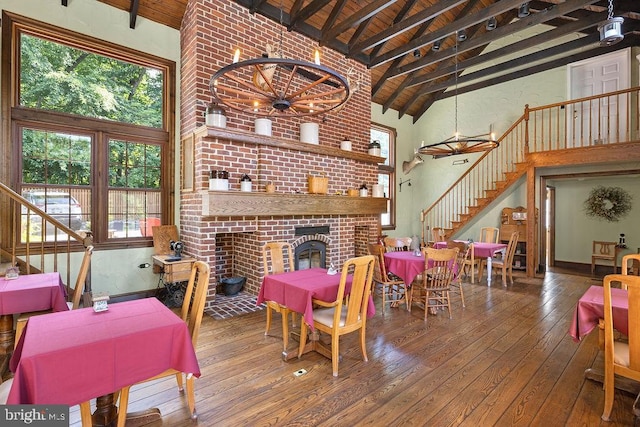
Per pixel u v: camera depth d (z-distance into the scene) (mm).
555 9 4613
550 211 7938
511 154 7004
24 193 3664
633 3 4613
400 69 6621
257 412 2049
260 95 2451
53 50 3906
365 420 1979
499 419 1995
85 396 1460
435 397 2227
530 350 2971
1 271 3004
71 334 1581
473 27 6773
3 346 2498
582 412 2064
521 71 6980
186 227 4461
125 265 4281
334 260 5340
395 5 5555
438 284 3910
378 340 3199
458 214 7297
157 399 2182
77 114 3953
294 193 4648
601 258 6754
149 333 1649
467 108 7859
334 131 5562
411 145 8797
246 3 4508
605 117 6145
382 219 8047
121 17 4180
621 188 6945
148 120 4574
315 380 2438
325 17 5316
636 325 1848
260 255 4488
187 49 4379
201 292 2068
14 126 3576
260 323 3611
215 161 4078
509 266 5617
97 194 4117
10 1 3488
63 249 3855
